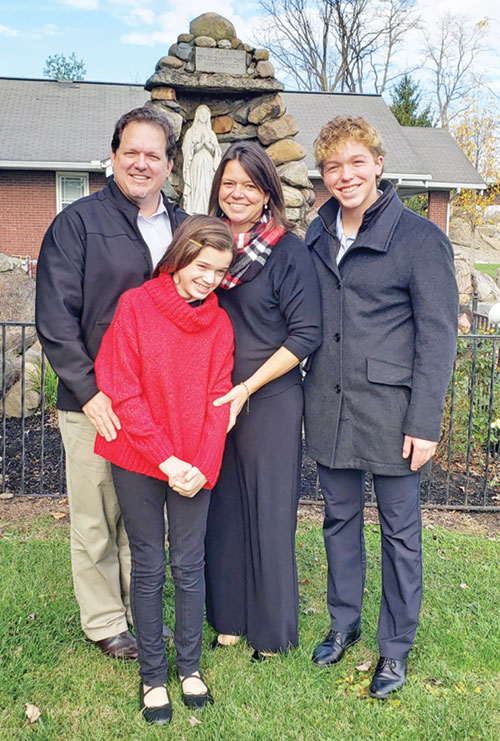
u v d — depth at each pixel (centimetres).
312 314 231
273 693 231
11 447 508
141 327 208
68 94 1991
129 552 264
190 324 210
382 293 226
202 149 662
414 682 239
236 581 254
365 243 225
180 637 227
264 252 228
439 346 220
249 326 233
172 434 212
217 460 216
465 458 500
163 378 209
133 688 235
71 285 226
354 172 220
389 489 236
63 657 250
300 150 671
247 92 668
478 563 339
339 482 247
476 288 1130
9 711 220
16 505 411
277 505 241
